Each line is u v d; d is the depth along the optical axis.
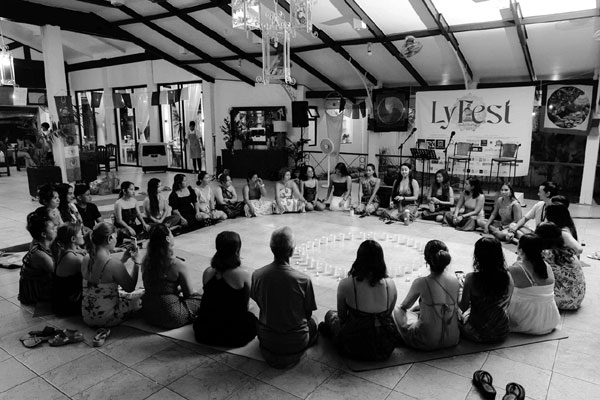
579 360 3.01
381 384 2.75
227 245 3.07
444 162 10.06
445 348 3.14
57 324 3.60
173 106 14.78
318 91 12.24
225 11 8.52
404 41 8.38
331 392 2.68
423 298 3.07
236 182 12.05
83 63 16.00
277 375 2.86
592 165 8.70
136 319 3.62
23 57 16.05
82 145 13.19
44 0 8.84
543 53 8.16
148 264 3.36
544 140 10.98
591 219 7.45
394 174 9.62
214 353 3.13
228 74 13.25
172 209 6.57
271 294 2.84
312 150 13.37
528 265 3.28
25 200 9.09
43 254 3.86
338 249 5.66
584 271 4.76
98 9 9.64
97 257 3.40
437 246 3.04
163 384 2.77
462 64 8.95
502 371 2.88
